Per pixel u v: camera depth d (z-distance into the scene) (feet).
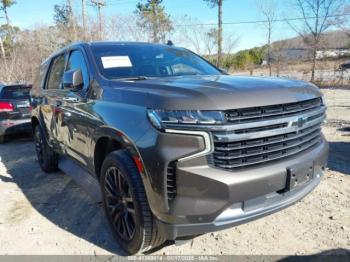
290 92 8.75
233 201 7.91
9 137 27.50
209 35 96.07
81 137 12.00
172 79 10.34
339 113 32.42
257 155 8.27
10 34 134.00
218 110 7.67
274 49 91.56
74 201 13.98
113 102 9.82
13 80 77.30
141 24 93.30
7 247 10.57
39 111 17.34
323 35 80.28
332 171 15.49
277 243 10.04
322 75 74.13
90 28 87.45
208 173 7.72
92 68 11.73
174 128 7.75
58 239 10.96
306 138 9.44
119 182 9.68
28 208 13.44
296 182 8.85
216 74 12.62
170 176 7.89
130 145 8.63
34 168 19.21
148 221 8.81
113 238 10.81
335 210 11.81
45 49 96.63
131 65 12.04
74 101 12.19
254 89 8.37
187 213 7.86
